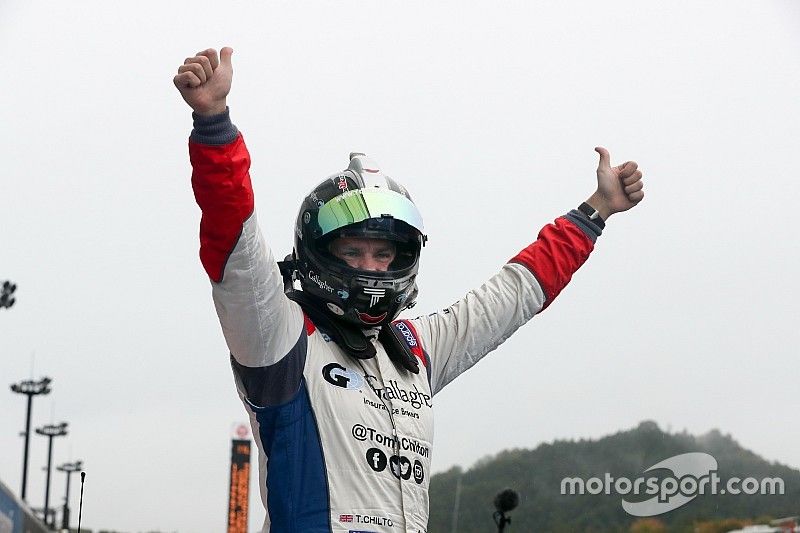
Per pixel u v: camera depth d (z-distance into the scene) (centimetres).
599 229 484
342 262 402
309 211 411
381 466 380
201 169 358
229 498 2178
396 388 400
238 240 361
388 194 410
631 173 490
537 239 477
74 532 1385
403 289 408
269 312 370
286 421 377
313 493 372
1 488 445
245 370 376
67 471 1795
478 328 443
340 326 404
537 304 461
